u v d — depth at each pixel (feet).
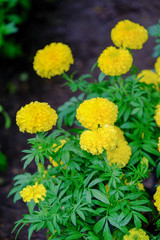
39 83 5.32
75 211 2.70
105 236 2.67
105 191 2.75
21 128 2.76
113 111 2.75
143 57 5.47
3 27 4.92
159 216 2.95
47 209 2.75
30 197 2.59
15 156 4.50
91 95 3.34
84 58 5.68
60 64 3.16
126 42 3.14
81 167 2.89
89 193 2.72
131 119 3.31
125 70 3.02
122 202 2.72
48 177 2.90
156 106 3.13
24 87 5.24
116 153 2.86
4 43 5.67
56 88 5.20
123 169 2.99
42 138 2.79
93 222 2.79
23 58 5.72
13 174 4.30
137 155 3.03
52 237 2.77
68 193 2.83
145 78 3.43
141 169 2.84
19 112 2.75
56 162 2.88
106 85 3.44
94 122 2.70
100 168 2.76
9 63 5.66
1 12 5.24
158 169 3.01
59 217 2.70
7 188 4.18
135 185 2.83
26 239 3.67
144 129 3.13
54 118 2.76
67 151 2.78
